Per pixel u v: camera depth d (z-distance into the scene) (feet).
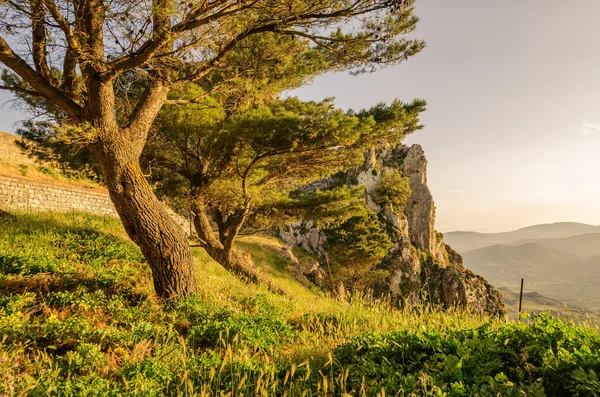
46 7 20.03
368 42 27.30
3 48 21.84
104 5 19.95
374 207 236.22
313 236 169.58
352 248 128.98
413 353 13.43
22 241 37.91
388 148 42.75
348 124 36.40
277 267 95.66
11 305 18.52
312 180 49.83
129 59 21.98
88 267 31.32
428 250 265.34
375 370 12.37
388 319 23.54
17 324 15.81
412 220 273.33
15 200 67.31
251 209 50.96
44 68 24.86
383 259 202.39
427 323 21.86
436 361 12.39
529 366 10.90
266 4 22.38
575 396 9.46
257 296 30.55
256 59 31.65
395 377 11.67
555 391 10.24
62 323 16.25
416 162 290.76
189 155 45.88
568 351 11.15
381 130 38.63
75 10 21.75
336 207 53.67
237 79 31.30
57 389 10.66
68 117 26.45
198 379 12.87
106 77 22.76
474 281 203.51
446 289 197.77
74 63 25.34
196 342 18.38
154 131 40.11
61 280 25.18
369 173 246.68
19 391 10.14
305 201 52.03
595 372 10.09
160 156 44.75
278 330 21.59
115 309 20.67
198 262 54.24
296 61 37.09
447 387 10.47
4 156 85.51
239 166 46.42
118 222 70.74
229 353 14.38
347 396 9.89
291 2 22.03
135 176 24.49
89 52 22.16
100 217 70.95
